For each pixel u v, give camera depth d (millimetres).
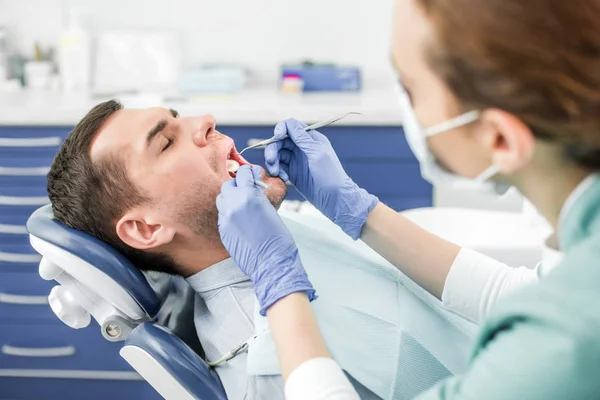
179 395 1237
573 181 855
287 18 3064
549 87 772
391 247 1335
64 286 1346
